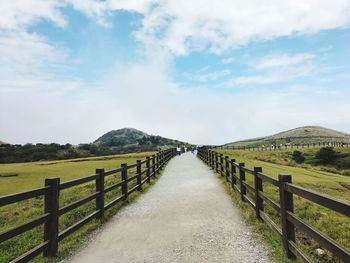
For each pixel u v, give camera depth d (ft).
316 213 26.84
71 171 82.79
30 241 21.35
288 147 256.73
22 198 14.60
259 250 17.28
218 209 27.94
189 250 17.79
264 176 21.08
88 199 22.44
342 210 10.18
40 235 22.59
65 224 25.48
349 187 51.26
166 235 20.81
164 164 82.74
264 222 22.20
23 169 95.45
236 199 31.55
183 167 76.48
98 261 16.57
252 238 19.39
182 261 16.20
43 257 16.79
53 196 17.26
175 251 17.71
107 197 36.22
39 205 34.86
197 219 24.71
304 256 13.64
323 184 50.01
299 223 14.11
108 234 21.44
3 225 27.58
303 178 55.42
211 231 21.30
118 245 19.07
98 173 25.32
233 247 17.97
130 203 32.32
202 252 17.38
